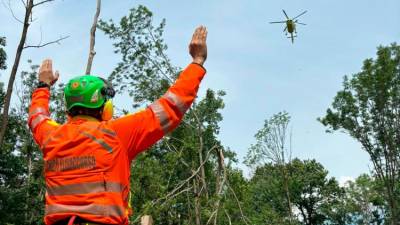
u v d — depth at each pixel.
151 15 26.77
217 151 18.00
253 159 43.84
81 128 2.27
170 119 2.28
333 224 58.28
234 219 20.12
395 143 37.84
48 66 2.93
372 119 38.09
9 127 34.69
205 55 2.44
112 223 2.14
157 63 27.14
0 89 33.69
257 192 46.25
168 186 20.81
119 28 26.69
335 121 38.56
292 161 56.97
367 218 56.59
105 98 2.43
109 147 2.21
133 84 26.97
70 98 2.38
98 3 11.77
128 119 2.26
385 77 36.47
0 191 32.97
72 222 2.10
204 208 18.23
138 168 20.09
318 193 57.75
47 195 2.24
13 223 32.75
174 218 19.73
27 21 15.51
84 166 2.19
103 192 2.16
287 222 46.09
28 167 36.28
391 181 38.56
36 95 2.78
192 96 2.34
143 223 3.97
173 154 22.36
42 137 2.40
